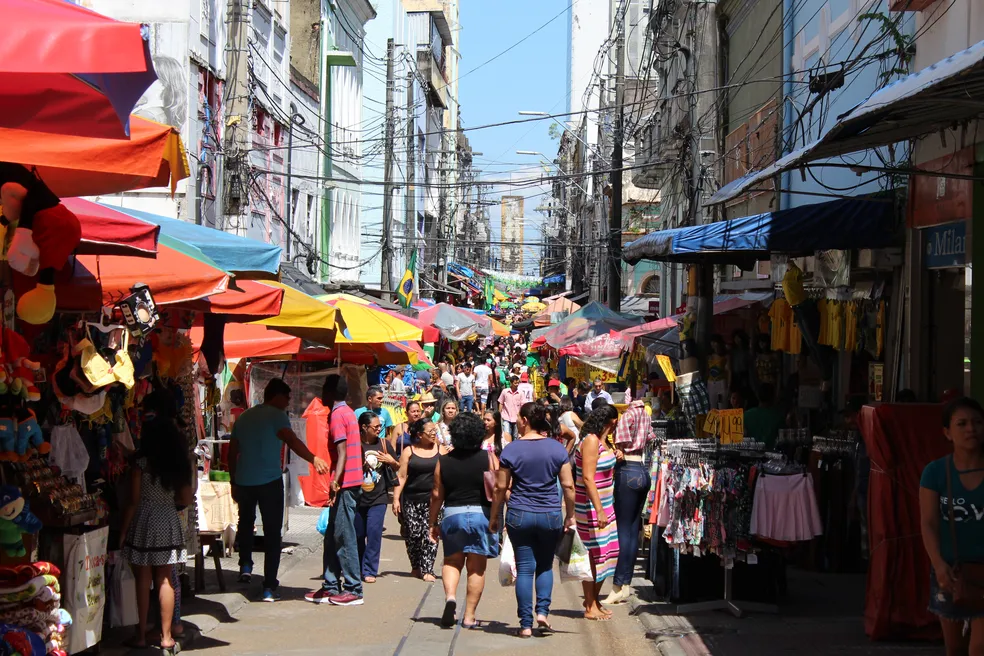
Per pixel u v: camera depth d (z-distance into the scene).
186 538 9.78
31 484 6.66
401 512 12.00
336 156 35.69
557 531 9.12
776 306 15.48
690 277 17.00
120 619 8.37
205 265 8.48
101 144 5.76
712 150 21.27
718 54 21.80
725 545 9.34
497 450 14.48
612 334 23.58
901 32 12.39
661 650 8.38
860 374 14.50
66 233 6.43
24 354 6.39
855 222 12.38
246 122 18.69
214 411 13.58
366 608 10.26
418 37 65.25
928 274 11.65
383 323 15.90
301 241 28.73
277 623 9.52
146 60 4.25
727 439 9.63
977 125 9.95
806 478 9.23
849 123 7.10
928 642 8.37
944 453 8.35
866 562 11.71
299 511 17.23
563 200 71.25
